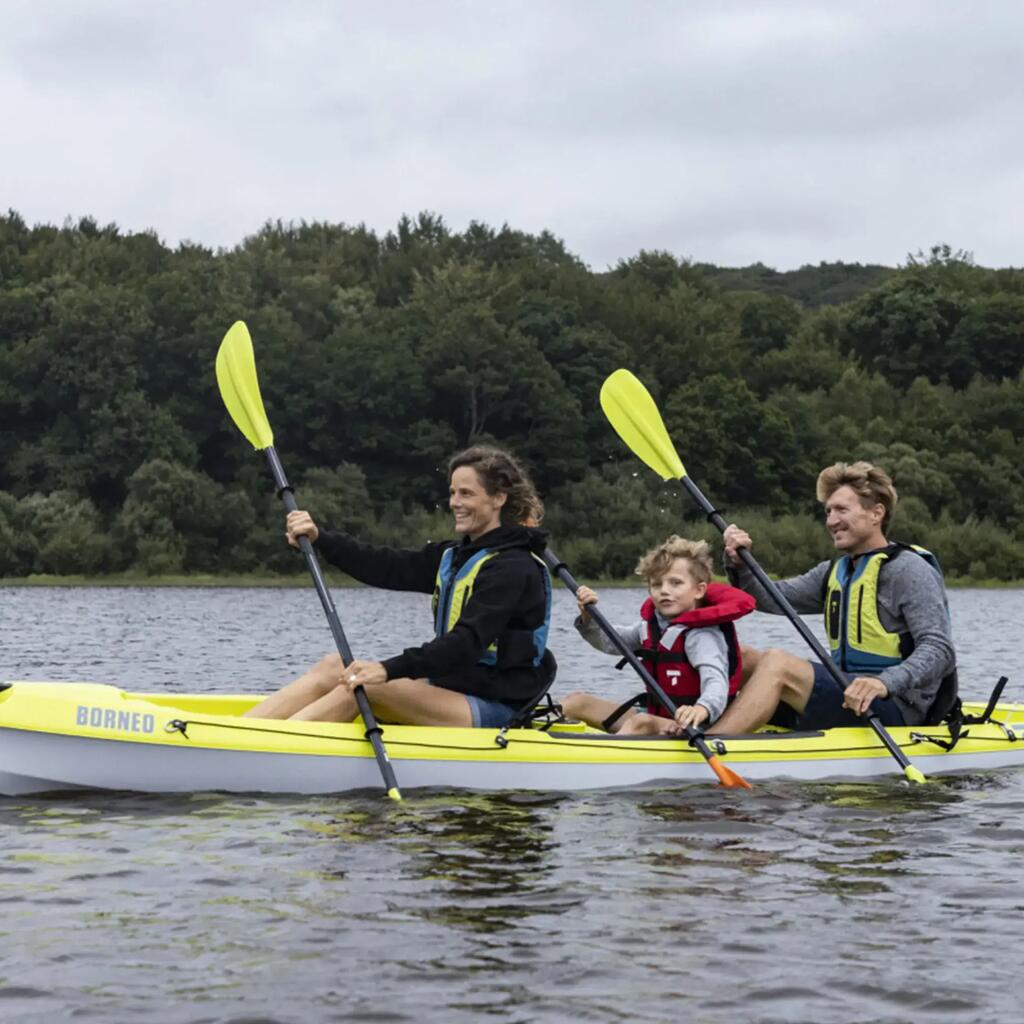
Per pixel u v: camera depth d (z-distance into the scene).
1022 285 74.19
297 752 5.50
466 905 4.00
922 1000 3.31
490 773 5.66
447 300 61.19
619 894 4.14
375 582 6.16
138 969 3.46
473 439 53.16
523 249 78.06
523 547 5.77
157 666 13.77
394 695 5.64
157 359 51.94
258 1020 3.17
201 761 5.46
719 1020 3.19
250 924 3.82
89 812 5.15
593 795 5.61
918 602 6.15
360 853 4.59
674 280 74.94
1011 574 50.59
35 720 5.29
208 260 66.25
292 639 18.75
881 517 6.37
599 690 11.46
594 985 3.39
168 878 4.27
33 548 45.28
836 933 3.79
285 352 53.69
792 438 54.47
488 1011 3.23
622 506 49.09
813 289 115.25
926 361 68.00
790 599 6.72
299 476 52.56
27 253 66.62
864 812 5.37
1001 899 4.14
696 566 6.09
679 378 62.56
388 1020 3.17
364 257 76.69
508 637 5.78
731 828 5.05
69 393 49.84
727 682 5.98
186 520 46.66
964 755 6.35
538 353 54.12
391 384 53.34
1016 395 61.22
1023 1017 3.22
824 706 6.27
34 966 3.47
